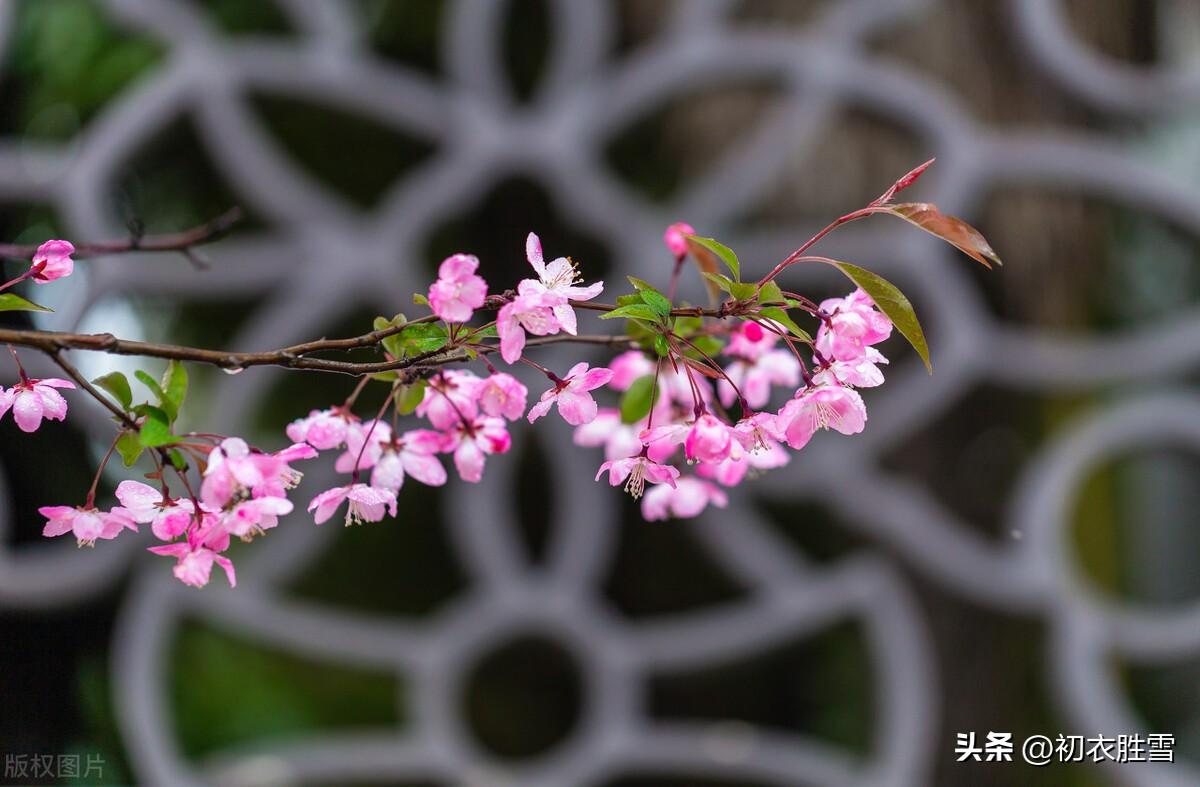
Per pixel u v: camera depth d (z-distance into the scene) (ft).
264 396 11.53
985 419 10.90
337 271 9.15
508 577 9.20
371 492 5.49
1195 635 9.20
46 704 10.41
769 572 9.30
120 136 8.96
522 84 12.19
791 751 9.23
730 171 9.21
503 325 5.38
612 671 9.23
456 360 5.43
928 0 9.93
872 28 9.48
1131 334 11.92
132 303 11.02
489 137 9.30
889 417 9.29
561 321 5.37
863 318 5.48
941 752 10.36
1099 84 9.64
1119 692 11.59
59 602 8.86
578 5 9.41
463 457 5.56
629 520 12.23
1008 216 10.23
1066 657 9.21
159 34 9.16
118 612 10.83
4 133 10.98
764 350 5.78
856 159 9.62
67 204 8.87
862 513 9.29
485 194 12.16
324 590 12.12
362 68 9.36
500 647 12.37
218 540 5.40
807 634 11.92
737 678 12.15
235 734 11.13
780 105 10.02
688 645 9.26
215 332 11.75
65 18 10.97
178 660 11.32
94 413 8.79
